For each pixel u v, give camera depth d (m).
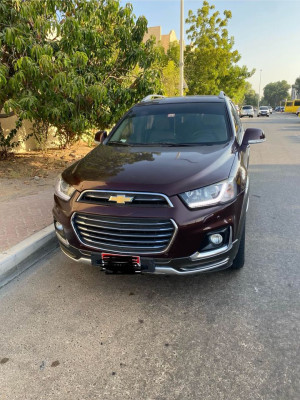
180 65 16.77
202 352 2.50
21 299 3.26
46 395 2.17
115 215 2.77
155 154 3.54
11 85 6.14
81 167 3.39
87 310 3.06
